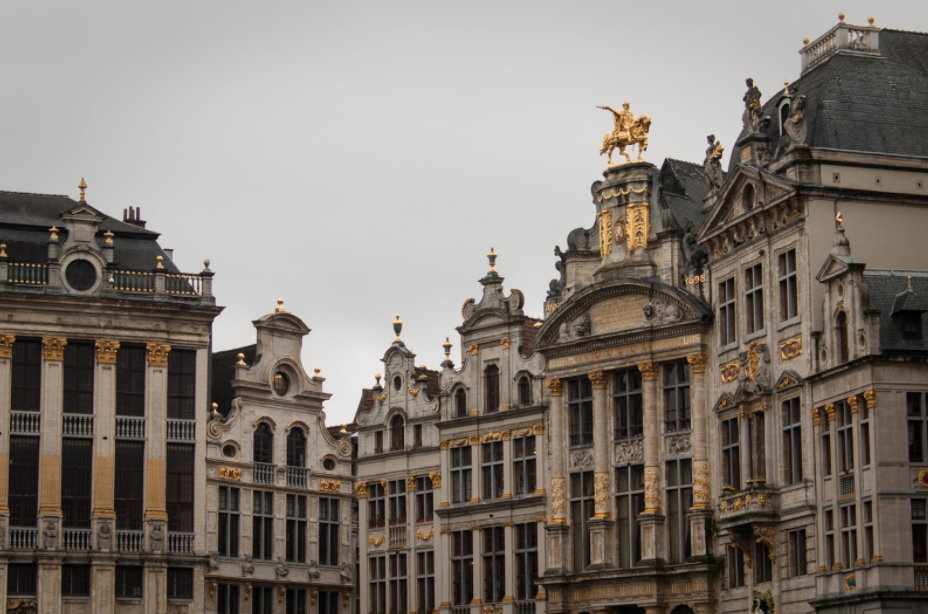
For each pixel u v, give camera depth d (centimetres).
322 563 9338
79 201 8944
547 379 8406
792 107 7369
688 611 7781
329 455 9438
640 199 8225
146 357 8894
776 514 7206
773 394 7312
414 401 9094
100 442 8706
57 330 8712
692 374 7844
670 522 7906
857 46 7675
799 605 7031
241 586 8981
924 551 6525
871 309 6650
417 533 8944
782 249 7344
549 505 8362
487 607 8531
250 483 9100
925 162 7350
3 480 8506
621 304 8181
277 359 9312
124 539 8688
